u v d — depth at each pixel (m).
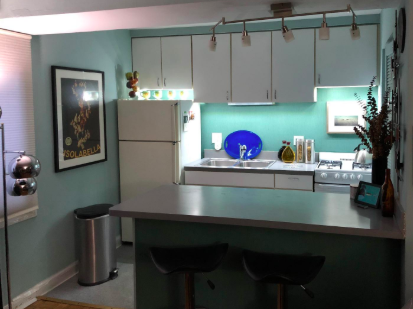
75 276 4.07
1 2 2.86
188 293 2.54
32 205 3.48
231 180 4.64
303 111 5.04
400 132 2.54
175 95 5.27
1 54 3.15
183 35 4.95
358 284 2.50
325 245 2.54
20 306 3.44
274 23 4.69
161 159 4.70
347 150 4.93
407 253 2.24
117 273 4.10
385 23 3.85
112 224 4.02
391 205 2.47
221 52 4.85
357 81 4.48
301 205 2.79
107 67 4.62
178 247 2.82
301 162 4.98
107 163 4.64
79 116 4.09
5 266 3.29
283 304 2.40
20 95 3.34
